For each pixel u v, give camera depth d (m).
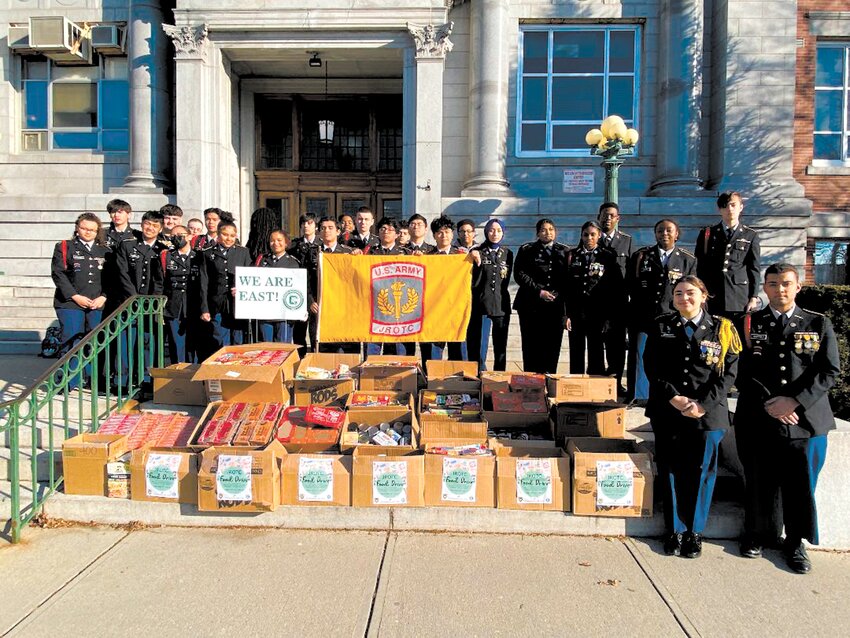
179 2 10.48
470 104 11.08
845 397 6.92
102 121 12.54
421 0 10.33
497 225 6.53
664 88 10.97
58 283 6.34
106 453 4.57
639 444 4.70
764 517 4.16
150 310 6.02
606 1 11.23
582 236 6.09
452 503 4.44
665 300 5.46
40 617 3.34
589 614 3.42
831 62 11.57
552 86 11.56
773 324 4.16
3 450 5.34
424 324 5.95
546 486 4.43
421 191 10.38
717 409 4.15
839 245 11.25
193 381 5.39
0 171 12.45
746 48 10.71
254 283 5.84
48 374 4.62
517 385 5.32
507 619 3.37
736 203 5.62
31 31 11.66
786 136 10.71
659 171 11.15
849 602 3.62
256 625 3.29
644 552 4.18
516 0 11.31
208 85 10.72
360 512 4.46
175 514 4.50
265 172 13.13
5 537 4.27
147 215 6.64
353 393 5.25
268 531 4.42
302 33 10.60
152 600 3.52
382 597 3.56
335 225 6.35
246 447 4.56
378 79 12.62
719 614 3.46
